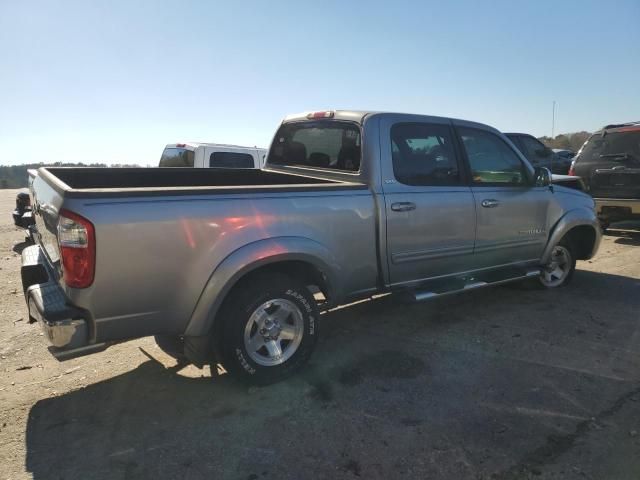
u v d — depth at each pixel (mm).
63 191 2822
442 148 4598
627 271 6840
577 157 9500
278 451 2807
